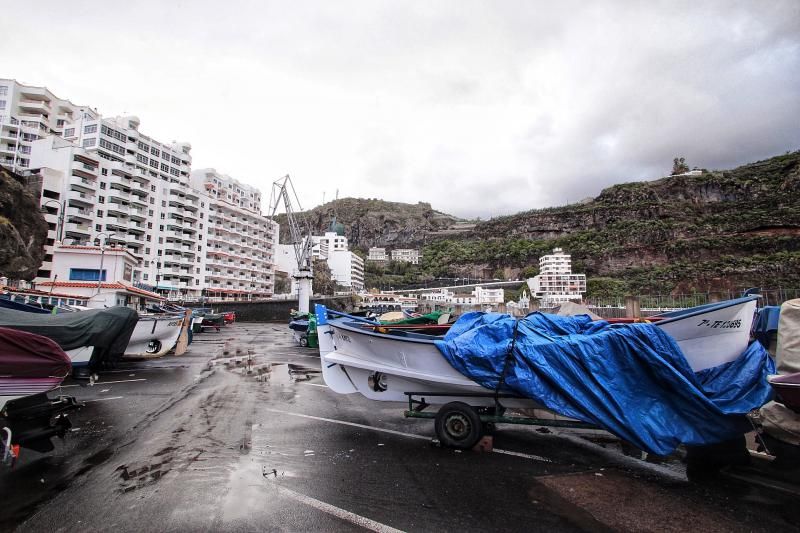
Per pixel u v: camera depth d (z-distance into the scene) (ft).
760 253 365.40
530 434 22.38
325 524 12.66
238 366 45.50
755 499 14.64
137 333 49.39
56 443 19.56
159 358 51.19
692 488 15.53
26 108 228.02
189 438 20.63
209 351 60.70
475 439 19.25
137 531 12.16
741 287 307.37
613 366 17.92
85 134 210.59
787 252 333.01
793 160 493.77
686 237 440.86
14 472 16.22
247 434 21.53
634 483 15.96
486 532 12.32
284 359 52.49
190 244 238.48
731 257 360.07
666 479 16.35
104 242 180.04
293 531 12.27
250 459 17.98
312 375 40.34
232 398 29.73
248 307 205.67
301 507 13.70
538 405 19.19
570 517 13.25
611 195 618.44
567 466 17.66
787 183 467.52
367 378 23.24
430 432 22.39
